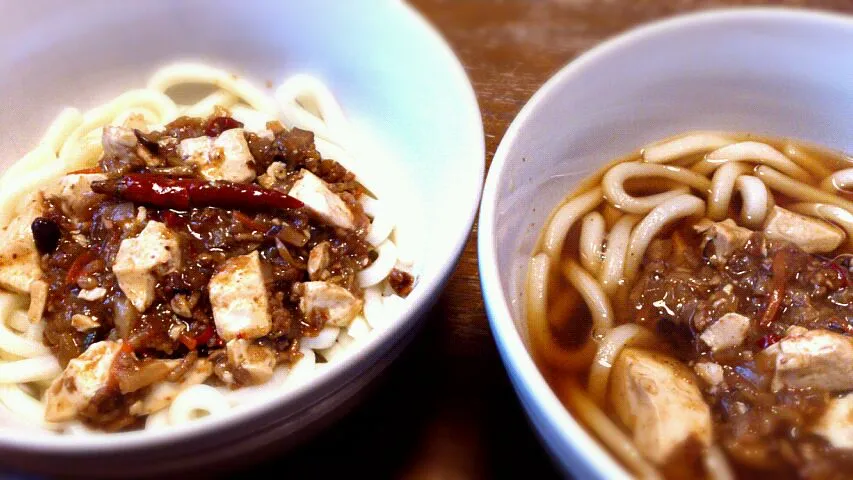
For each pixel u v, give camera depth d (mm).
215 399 245
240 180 269
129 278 245
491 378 265
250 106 314
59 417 236
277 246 260
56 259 260
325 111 304
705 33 270
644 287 256
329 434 256
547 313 257
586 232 271
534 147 255
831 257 260
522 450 252
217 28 305
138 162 272
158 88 309
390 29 285
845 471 218
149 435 205
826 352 224
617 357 244
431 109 279
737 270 253
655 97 280
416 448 254
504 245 245
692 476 220
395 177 294
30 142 294
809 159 285
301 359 257
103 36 297
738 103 285
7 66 285
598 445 198
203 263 255
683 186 283
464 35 348
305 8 296
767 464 221
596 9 358
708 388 233
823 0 350
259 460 233
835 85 275
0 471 222
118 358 240
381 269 274
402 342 240
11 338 254
